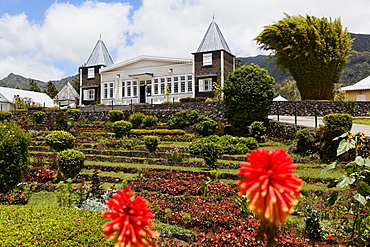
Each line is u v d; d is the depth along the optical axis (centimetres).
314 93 2523
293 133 1533
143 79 3525
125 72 3647
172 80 3338
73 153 1105
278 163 124
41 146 1931
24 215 552
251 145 1550
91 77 3912
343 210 656
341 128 1169
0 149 874
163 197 848
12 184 909
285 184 124
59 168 1107
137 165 1334
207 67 3145
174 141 1917
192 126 2162
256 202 121
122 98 3641
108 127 2375
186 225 666
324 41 2428
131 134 2136
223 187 889
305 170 1052
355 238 492
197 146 1423
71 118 2761
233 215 646
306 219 567
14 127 952
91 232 468
